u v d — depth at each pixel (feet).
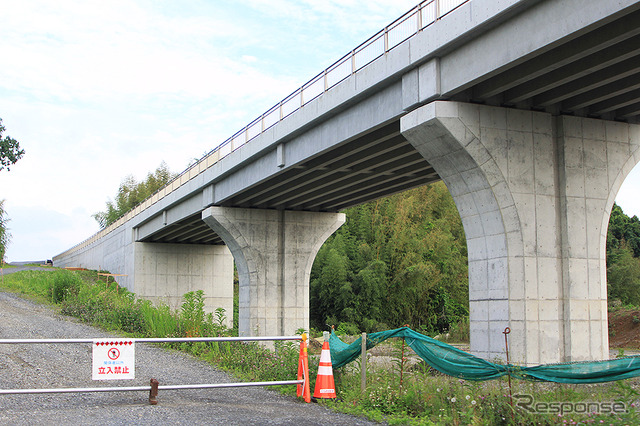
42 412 34.45
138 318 95.09
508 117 59.93
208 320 90.74
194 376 54.19
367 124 70.59
